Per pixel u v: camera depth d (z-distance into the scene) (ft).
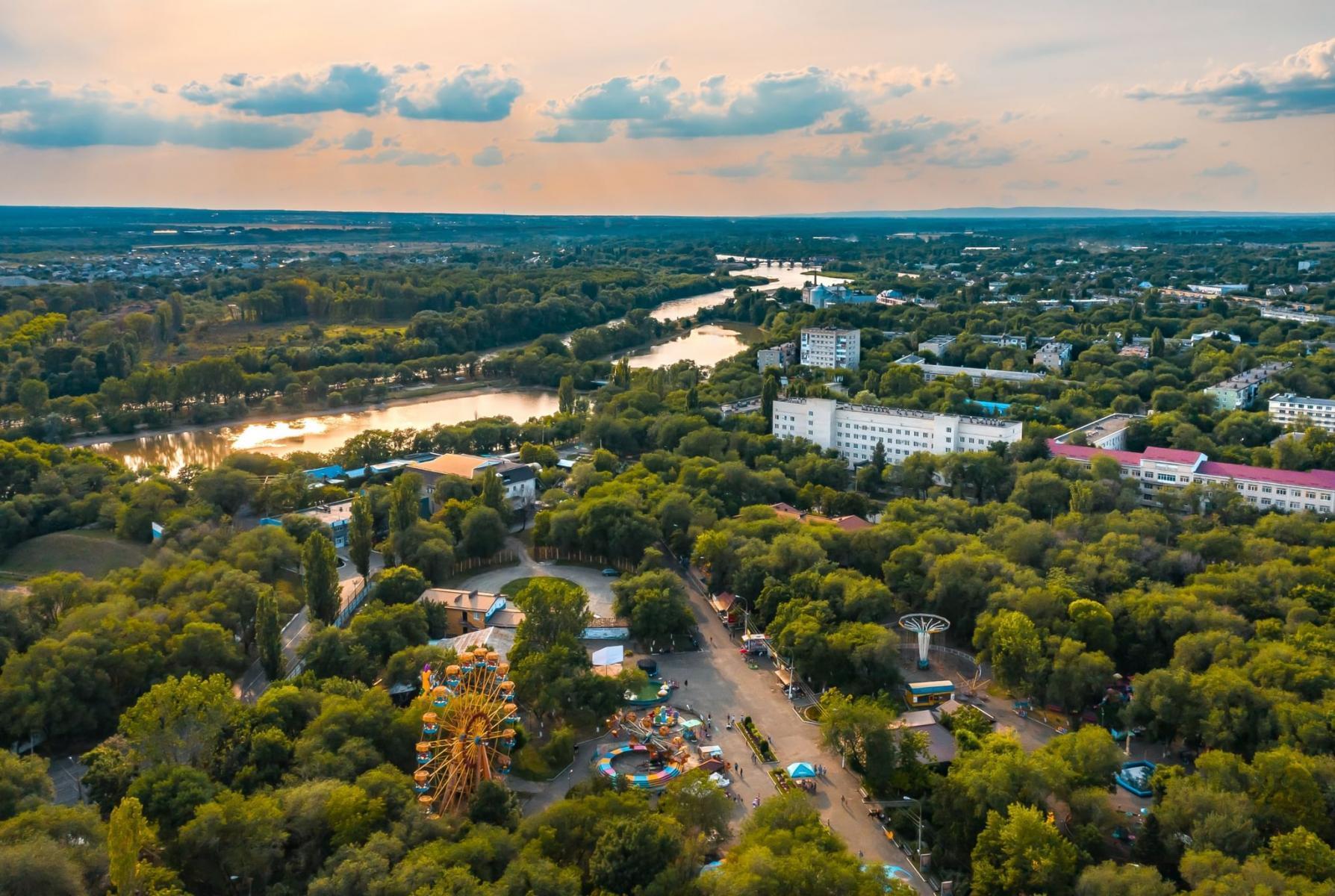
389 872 604.08
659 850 623.77
